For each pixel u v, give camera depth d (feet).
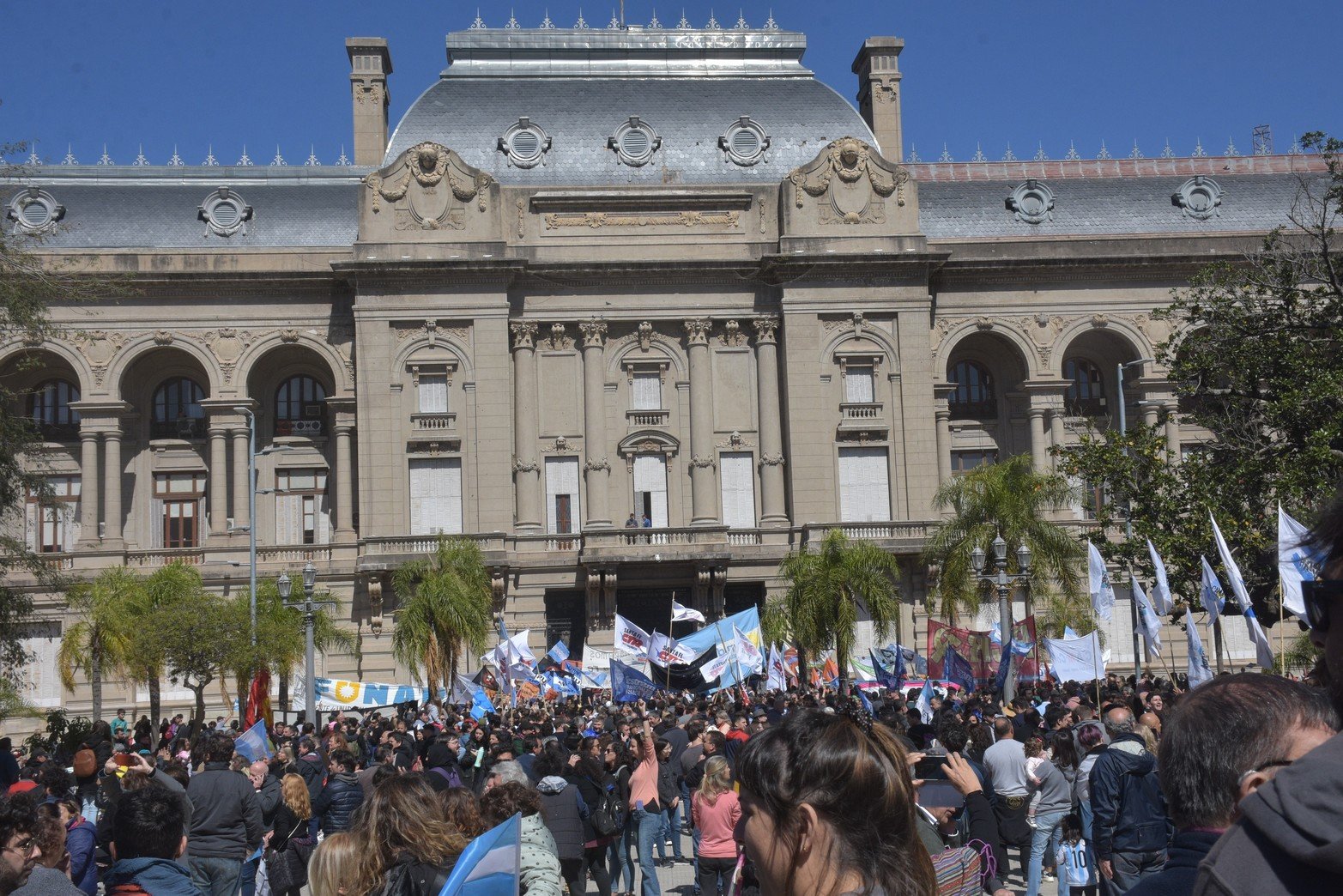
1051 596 206.80
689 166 266.98
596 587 245.65
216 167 281.54
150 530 265.54
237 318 259.19
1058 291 269.03
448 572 213.25
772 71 280.92
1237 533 142.61
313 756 90.99
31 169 270.67
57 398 270.05
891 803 19.11
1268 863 14.16
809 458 254.68
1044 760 70.69
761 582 252.21
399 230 253.24
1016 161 300.20
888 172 260.42
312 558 252.01
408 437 250.98
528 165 264.93
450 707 155.84
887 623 204.64
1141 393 269.44
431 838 32.14
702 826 66.54
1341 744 14.57
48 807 51.57
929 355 259.19
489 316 253.44
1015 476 201.87
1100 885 62.13
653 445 260.62
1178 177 285.43
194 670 190.08
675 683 152.76
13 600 146.10
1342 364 140.87
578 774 74.49
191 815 60.80
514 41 277.23
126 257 256.11
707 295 262.06
